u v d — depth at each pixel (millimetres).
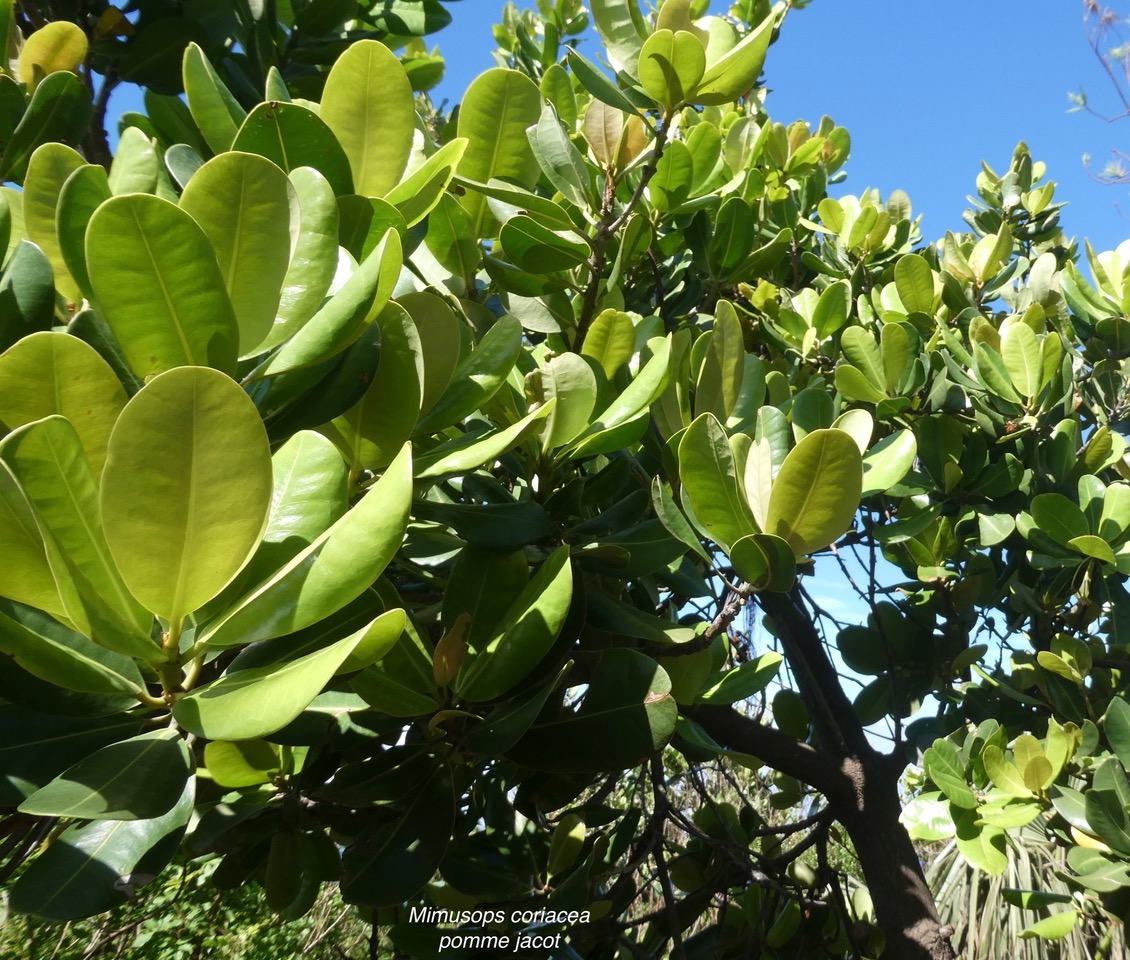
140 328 1056
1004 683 3613
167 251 1021
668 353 1753
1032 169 5355
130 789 956
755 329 3855
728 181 3680
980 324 3684
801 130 4688
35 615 1068
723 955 3557
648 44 1799
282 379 1292
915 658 3652
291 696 868
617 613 1805
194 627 1114
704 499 1608
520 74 1992
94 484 946
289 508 1137
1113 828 2480
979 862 2701
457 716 1628
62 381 994
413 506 1618
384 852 1556
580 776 2436
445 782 1628
